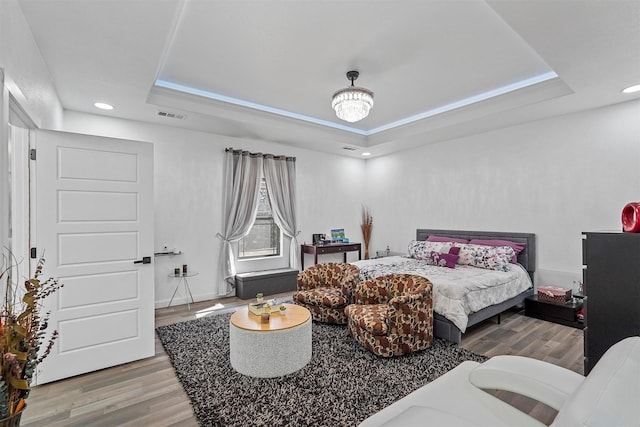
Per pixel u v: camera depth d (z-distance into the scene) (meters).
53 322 2.44
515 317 3.91
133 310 2.77
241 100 4.09
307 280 4.06
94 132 3.87
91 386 2.35
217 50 2.83
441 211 5.34
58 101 3.30
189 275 4.32
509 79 3.45
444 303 3.16
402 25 2.46
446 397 1.46
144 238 2.84
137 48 2.42
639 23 2.05
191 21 2.40
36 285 1.30
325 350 2.90
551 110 3.77
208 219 4.76
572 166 3.89
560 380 1.40
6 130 1.64
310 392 2.21
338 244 5.82
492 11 2.29
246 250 5.27
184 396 2.21
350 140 5.47
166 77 3.39
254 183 5.19
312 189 5.96
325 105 4.27
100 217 2.64
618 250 1.74
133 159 2.80
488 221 4.72
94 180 2.62
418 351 2.89
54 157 2.46
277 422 1.90
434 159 5.45
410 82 3.53
